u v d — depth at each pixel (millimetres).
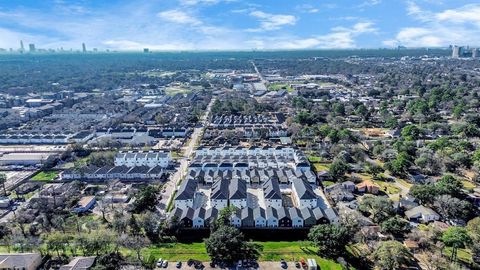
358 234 159000
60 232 166375
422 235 156875
